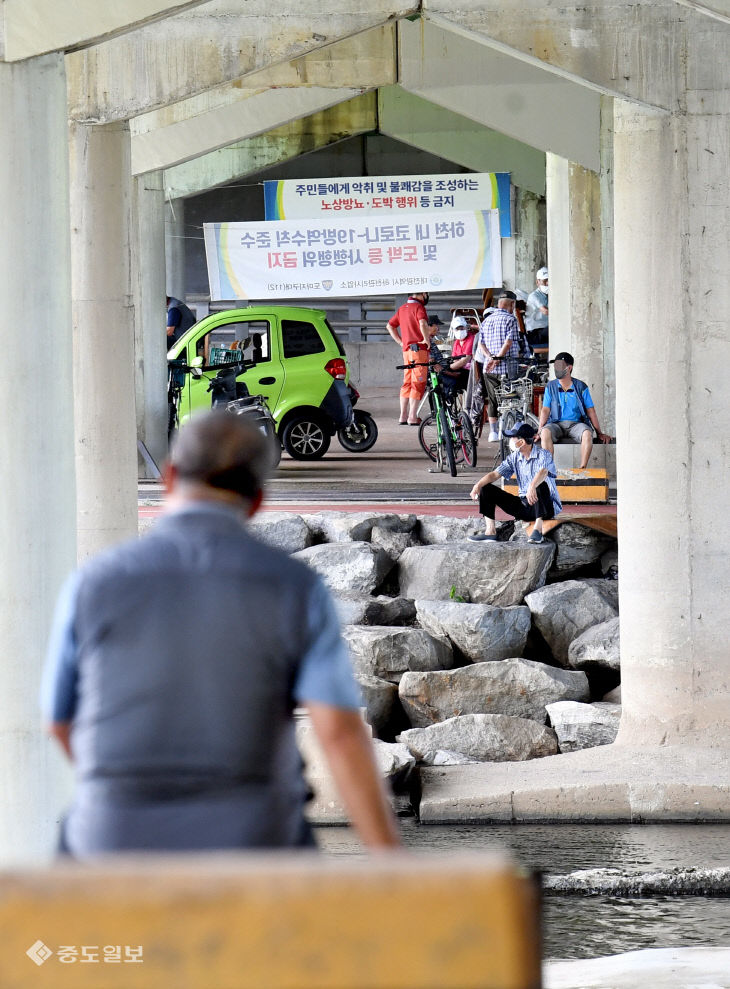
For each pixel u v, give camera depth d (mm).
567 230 50938
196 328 56375
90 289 36500
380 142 83812
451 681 32844
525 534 40156
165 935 5965
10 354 20375
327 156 84000
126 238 36750
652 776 27641
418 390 64250
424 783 28625
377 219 59500
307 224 59031
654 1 28328
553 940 20250
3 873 6023
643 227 28781
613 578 39094
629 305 29078
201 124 52062
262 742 8062
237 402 51781
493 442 59406
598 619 36656
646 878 22766
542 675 32906
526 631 36156
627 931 20672
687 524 28812
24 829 20219
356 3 32125
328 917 5961
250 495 8773
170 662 8016
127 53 34906
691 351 28672
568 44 28422
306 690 8180
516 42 28500
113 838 7875
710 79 28422
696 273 28609
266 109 51438
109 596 8141
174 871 6039
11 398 20375
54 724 8391
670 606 28953
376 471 52188
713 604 28844
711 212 28609
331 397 55562
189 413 55531
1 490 20344
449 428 50750
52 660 8312
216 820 7906
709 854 24656
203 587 8133
